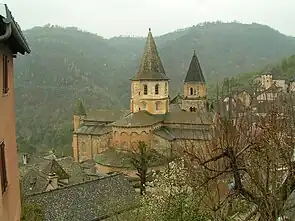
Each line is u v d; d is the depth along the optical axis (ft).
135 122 211.20
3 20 27.78
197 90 268.41
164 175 78.59
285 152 35.22
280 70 409.90
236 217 44.55
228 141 38.19
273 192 34.30
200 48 573.33
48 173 155.94
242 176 39.78
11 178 43.21
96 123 256.93
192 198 63.16
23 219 80.89
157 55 229.45
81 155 254.27
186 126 209.56
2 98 38.11
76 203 115.14
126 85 539.70
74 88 486.38
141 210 86.53
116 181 131.23
